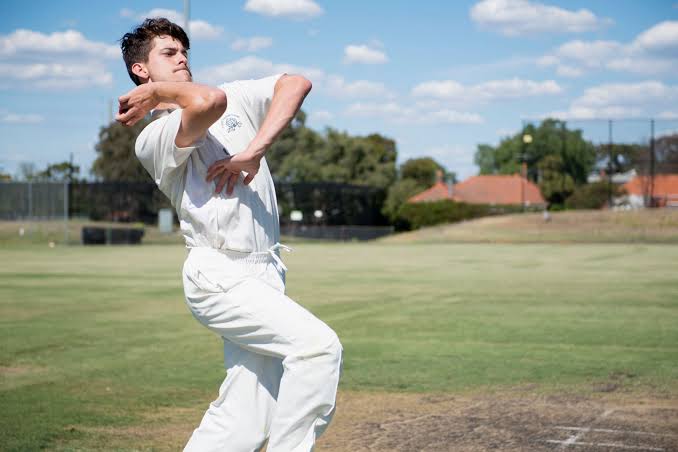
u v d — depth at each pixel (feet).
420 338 27.61
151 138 8.17
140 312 35.70
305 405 7.77
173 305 38.45
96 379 20.77
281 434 7.81
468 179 275.80
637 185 146.10
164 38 8.71
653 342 26.45
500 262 70.95
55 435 15.16
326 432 15.29
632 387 19.35
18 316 34.37
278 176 212.23
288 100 8.07
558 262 70.03
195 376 21.21
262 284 8.05
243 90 8.56
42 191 125.08
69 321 32.71
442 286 48.06
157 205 164.35
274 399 8.37
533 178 194.39
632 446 14.19
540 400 18.01
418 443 14.48
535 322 31.68
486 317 33.37
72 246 115.44
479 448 14.15
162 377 21.07
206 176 8.20
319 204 176.24
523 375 20.93
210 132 8.40
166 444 14.56
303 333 7.76
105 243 122.42
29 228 125.59
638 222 124.06
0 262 74.23
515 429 15.43
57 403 17.95
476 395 18.56
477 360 23.21
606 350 24.90
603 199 157.48
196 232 8.24
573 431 15.26
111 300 40.70
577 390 19.04
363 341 26.96
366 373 21.29
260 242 8.34
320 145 219.20
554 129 176.55
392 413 16.83
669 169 143.64
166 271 61.77
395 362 22.91
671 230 116.78
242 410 8.25
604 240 111.86
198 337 28.35
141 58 8.70
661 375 20.83
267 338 7.88
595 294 42.42
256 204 8.36
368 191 182.39
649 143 144.36
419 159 312.91
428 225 194.49
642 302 38.55
